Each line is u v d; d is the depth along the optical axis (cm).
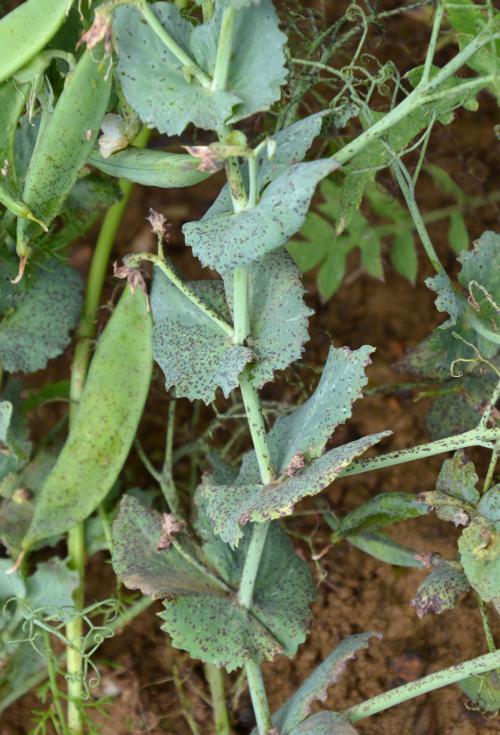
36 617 51
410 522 56
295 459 45
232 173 43
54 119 45
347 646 47
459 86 44
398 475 59
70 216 52
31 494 53
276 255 46
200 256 43
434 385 61
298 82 51
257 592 48
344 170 48
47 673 53
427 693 53
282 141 44
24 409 56
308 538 54
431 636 55
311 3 65
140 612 55
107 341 50
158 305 47
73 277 52
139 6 42
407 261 61
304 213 42
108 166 46
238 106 43
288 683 54
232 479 50
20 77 45
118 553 49
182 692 54
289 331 45
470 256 49
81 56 46
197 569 49
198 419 61
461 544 46
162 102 43
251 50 43
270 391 62
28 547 51
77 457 51
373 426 61
